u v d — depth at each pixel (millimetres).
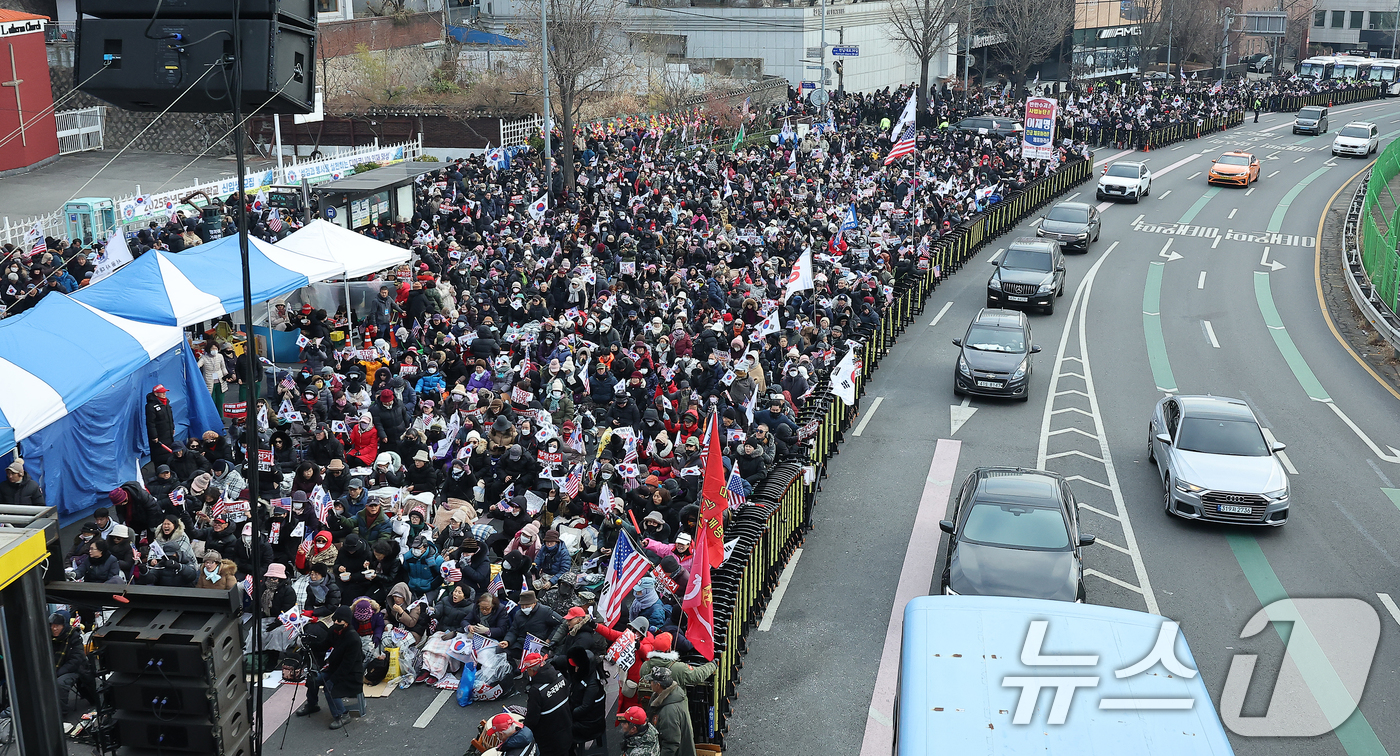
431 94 50625
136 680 6309
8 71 38500
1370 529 18156
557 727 11055
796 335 24031
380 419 18844
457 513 15164
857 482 20125
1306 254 39656
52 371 16500
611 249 30203
